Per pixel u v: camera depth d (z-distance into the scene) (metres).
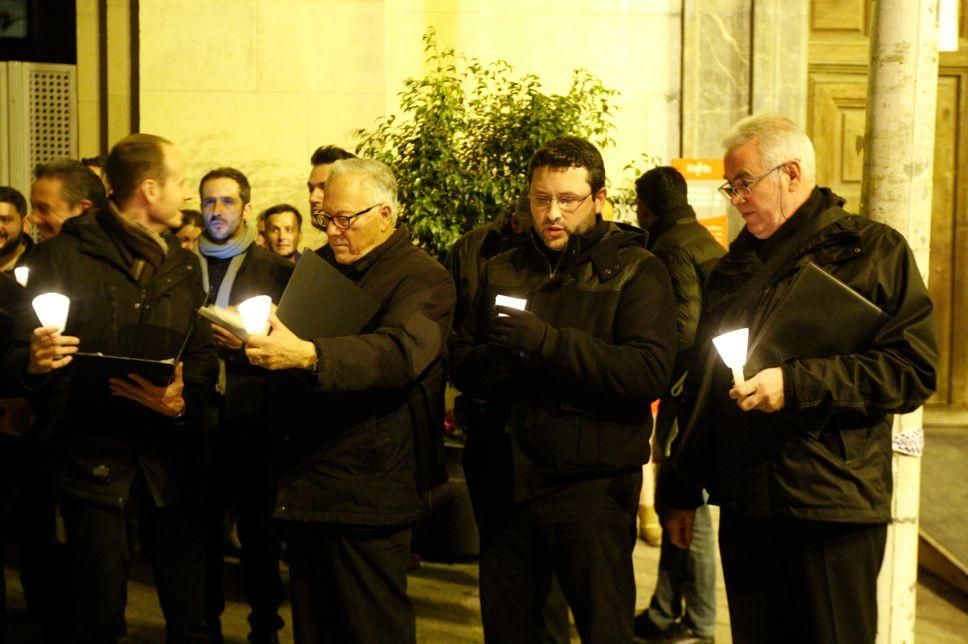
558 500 2.91
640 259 2.98
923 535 5.34
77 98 6.79
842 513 2.59
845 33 7.02
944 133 7.14
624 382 2.80
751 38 6.83
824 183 7.07
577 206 2.96
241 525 3.95
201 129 6.27
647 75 6.88
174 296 3.22
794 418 2.60
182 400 3.12
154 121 6.26
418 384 3.02
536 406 2.92
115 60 6.52
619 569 2.93
